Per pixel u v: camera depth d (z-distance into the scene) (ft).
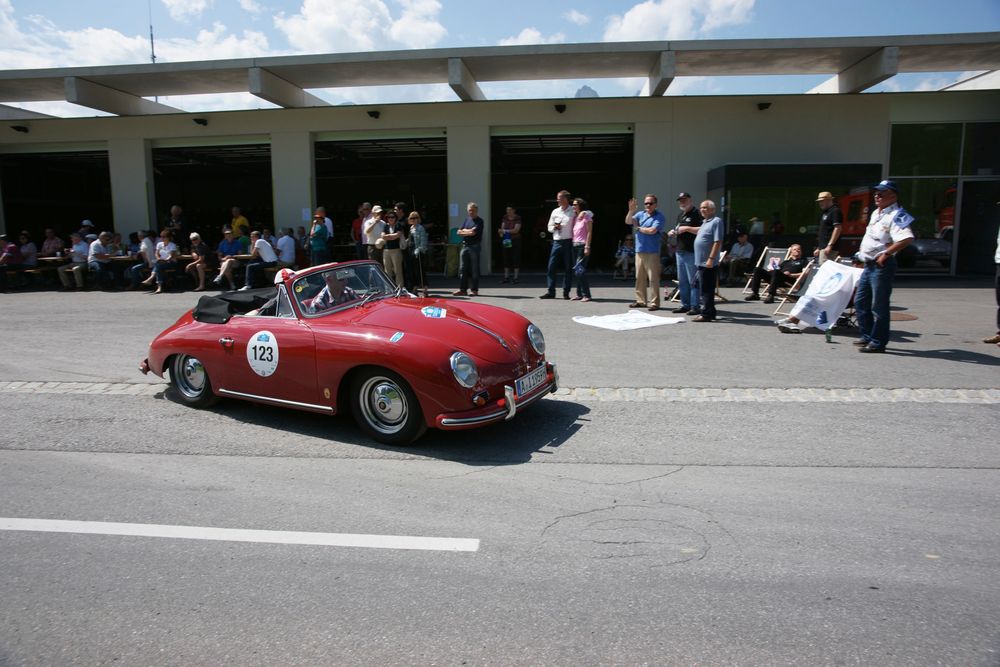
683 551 10.73
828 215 30.94
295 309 17.12
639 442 15.89
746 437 16.12
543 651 8.34
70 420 18.40
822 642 8.39
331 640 8.66
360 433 16.88
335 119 55.01
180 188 88.84
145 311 37.81
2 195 64.54
